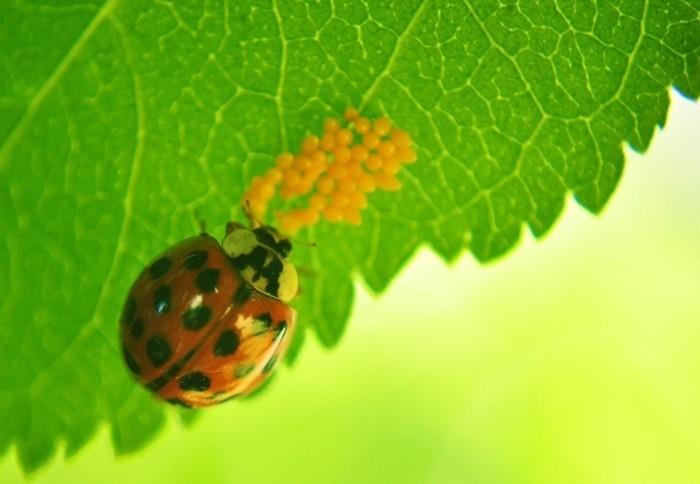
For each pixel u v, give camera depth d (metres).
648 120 0.07
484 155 0.07
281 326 0.07
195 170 0.07
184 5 0.07
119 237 0.07
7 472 0.08
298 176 0.07
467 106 0.07
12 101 0.07
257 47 0.07
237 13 0.07
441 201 0.07
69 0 0.07
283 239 0.07
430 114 0.07
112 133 0.07
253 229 0.07
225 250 0.07
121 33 0.07
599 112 0.07
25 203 0.07
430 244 0.07
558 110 0.07
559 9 0.07
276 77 0.07
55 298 0.07
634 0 0.07
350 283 0.07
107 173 0.07
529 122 0.07
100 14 0.07
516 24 0.07
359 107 0.07
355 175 0.07
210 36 0.07
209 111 0.07
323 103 0.07
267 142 0.07
